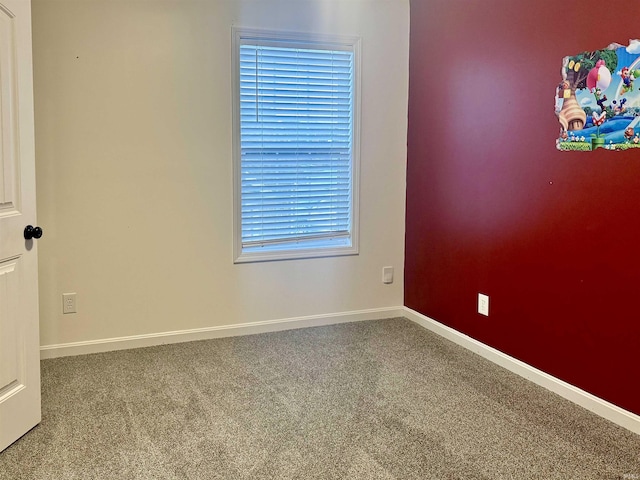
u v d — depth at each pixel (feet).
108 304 10.80
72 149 10.22
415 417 7.95
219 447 7.11
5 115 6.92
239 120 11.30
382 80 12.44
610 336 7.77
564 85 8.29
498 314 10.03
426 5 11.78
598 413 8.01
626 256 7.45
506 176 9.62
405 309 13.25
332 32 11.84
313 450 7.04
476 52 10.25
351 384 9.16
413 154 12.58
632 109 7.25
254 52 11.30
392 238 13.05
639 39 7.11
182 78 10.78
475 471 6.56
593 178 7.89
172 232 11.09
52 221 10.23
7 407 7.03
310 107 11.94
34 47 9.75
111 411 8.13
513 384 9.16
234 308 11.79
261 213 11.85
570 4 8.11
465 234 10.85
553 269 8.71
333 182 12.41
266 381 9.28
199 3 10.71
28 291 7.44
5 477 6.42
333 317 12.71
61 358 10.44
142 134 10.64
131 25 10.34
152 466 6.66
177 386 9.05
